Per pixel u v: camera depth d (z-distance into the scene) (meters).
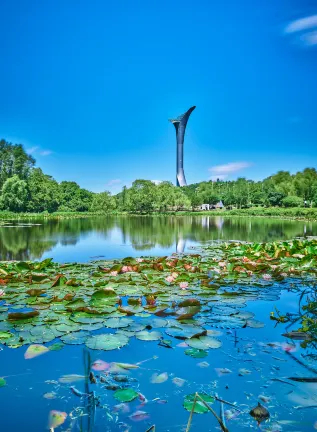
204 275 6.77
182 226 26.72
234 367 3.09
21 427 2.27
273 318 4.42
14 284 6.14
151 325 4.09
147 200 69.88
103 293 5.23
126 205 72.69
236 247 10.73
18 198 54.03
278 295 5.48
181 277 6.50
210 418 2.39
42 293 5.45
